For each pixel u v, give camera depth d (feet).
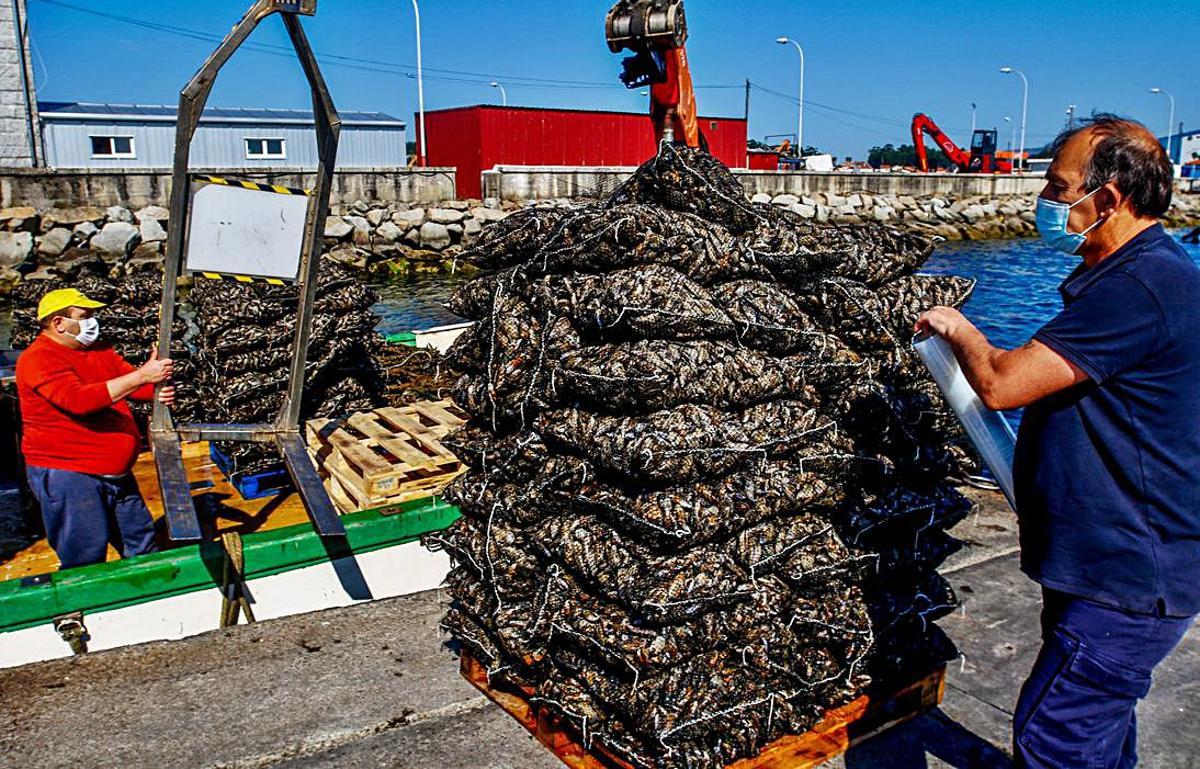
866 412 10.68
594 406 10.00
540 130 118.21
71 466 15.26
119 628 14.25
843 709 11.10
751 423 9.87
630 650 9.48
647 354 9.41
